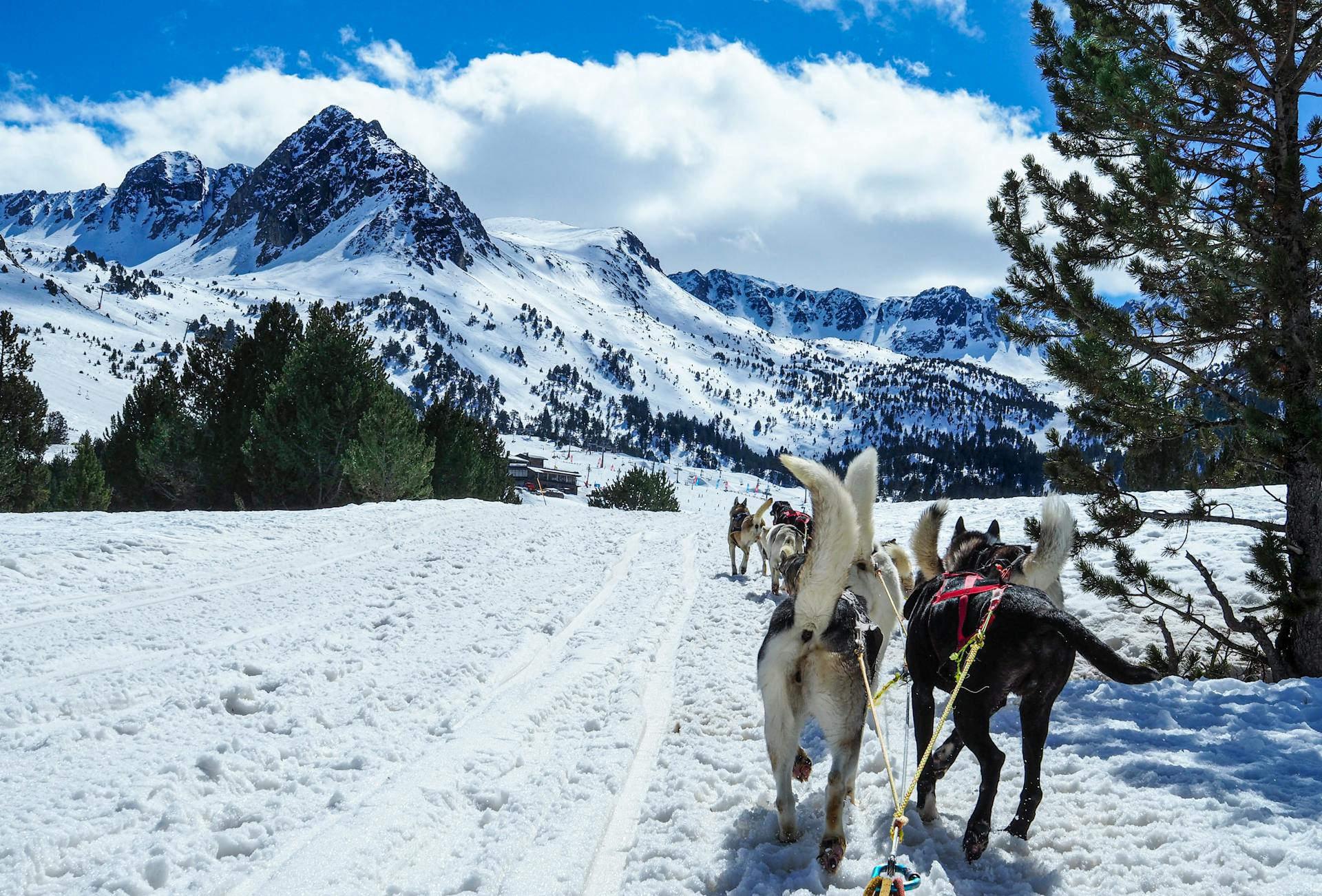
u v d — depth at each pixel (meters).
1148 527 15.04
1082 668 9.41
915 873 4.13
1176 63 8.90
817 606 4.93
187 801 5.52
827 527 4.92
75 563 12.15
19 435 32.06
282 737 6.79
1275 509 15.49
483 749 6.55
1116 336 8.56
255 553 14.41
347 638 9.87
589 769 6.22
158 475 32.84
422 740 6.91
